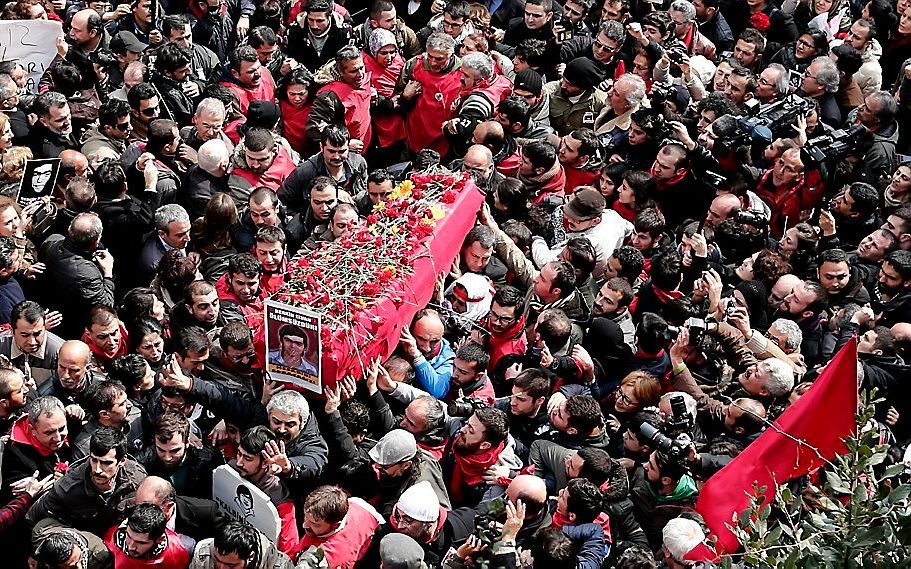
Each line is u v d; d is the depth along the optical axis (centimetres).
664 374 871
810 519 472
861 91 1304
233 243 966
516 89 1161
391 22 1273
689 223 1040
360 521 716
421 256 869
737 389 880
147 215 963
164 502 701
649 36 1296
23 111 1078
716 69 1307
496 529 602
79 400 808
